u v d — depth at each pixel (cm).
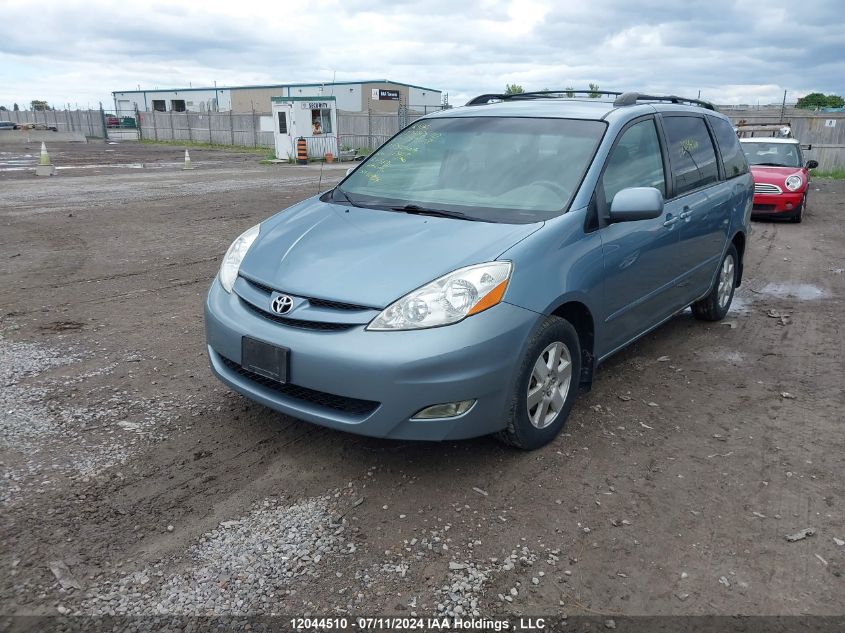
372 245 346
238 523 297
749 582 268
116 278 738
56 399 416
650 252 432
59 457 347
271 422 391
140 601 250
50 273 753
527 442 351
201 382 448
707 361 514
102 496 314
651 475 345
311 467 344
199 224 1123
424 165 434
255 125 4150
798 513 314
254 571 267
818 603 257
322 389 311
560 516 308
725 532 299
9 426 379
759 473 349
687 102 570
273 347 321
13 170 2178
